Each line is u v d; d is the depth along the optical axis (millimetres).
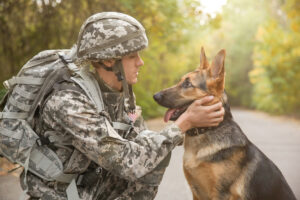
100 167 2092
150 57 14062
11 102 1962
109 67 2020
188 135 3010
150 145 1929
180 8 10805
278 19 24828
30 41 7316
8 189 3701
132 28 1967
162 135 1963
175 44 13516
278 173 3006
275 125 14914
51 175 1939
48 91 1936
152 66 16031
